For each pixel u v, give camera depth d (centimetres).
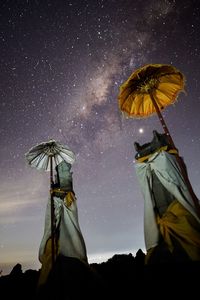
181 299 404
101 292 550
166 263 457
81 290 560
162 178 529
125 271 614
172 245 468
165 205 527
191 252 446
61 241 618
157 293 436
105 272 671
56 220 639
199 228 472
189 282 421
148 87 595
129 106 647
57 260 580
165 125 540
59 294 521
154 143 570
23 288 643
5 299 587
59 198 656
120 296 498
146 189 551
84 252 630
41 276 584
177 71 588
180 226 476
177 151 520
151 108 666
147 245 510
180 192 506
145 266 486
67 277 570
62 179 679
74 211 661
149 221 521
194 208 489
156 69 584
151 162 554
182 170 489
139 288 477
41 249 634
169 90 633
